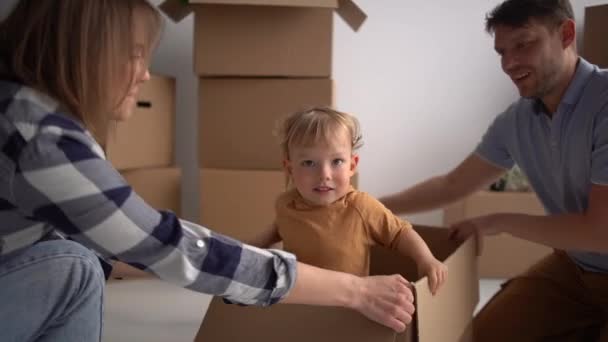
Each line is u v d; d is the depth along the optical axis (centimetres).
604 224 99
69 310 75
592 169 105
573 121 110
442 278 85
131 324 139
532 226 107
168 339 129
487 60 224
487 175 139
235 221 184
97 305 78
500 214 113
